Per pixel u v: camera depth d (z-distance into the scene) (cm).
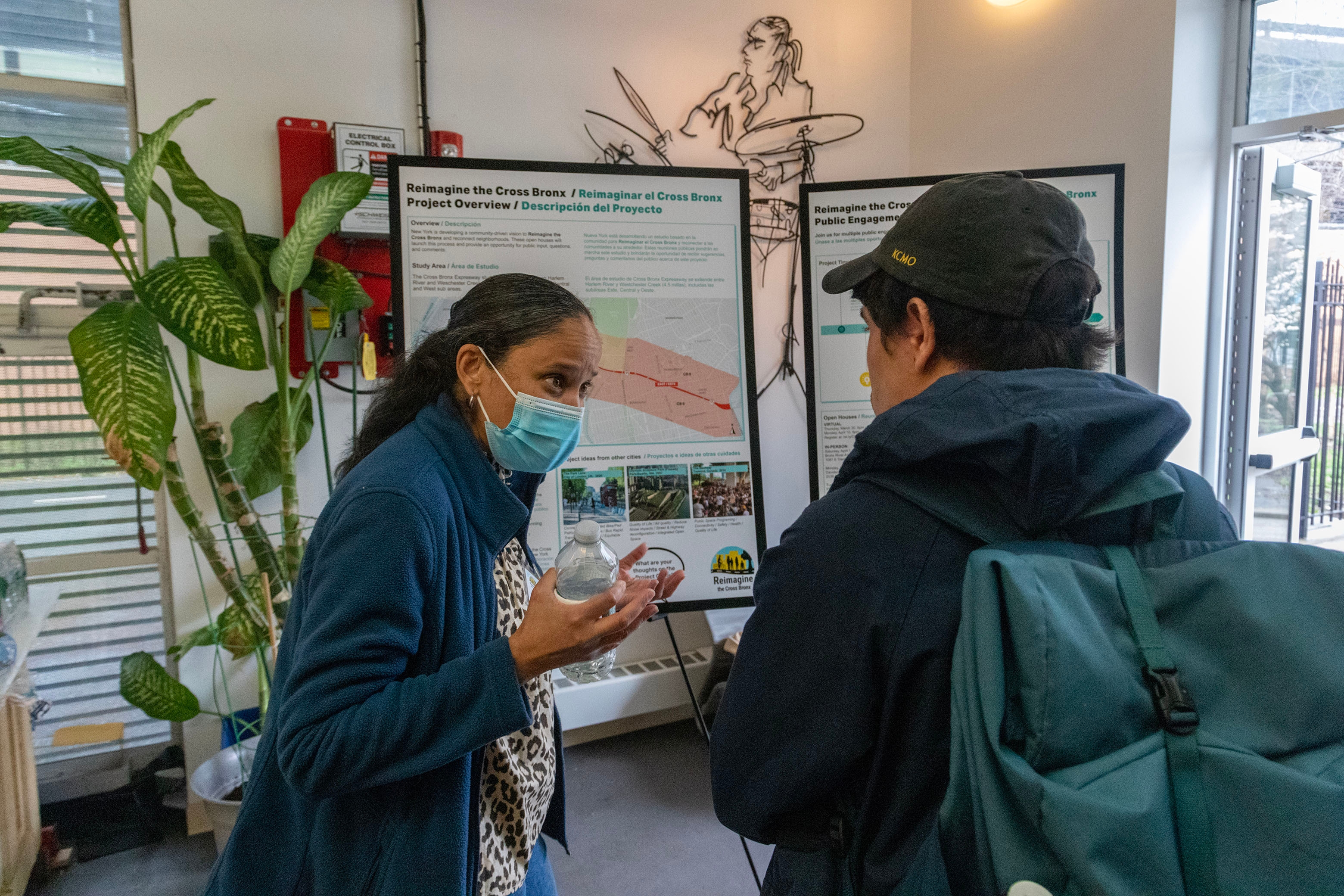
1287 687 59
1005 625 60
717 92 279
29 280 217
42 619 185
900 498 69
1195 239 248
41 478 221
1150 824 53
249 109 217
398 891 83
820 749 66
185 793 234
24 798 194
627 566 100
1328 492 287
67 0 212
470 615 88
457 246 202
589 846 221
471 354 96
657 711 289
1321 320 272
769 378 298
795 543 70
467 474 92
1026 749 57
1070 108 259
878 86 303
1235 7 243
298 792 81
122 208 223
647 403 216
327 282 205
